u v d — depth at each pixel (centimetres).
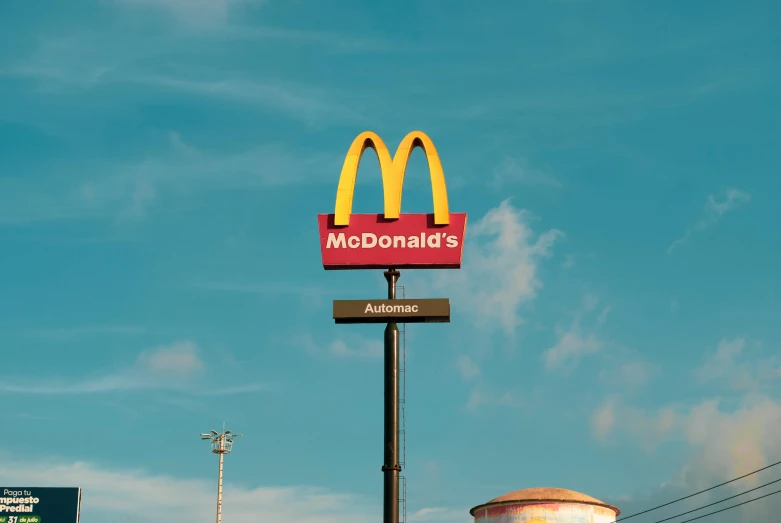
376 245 4341
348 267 4334
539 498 5659
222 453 9694
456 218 4369
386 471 3962
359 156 4488
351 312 4144
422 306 4147
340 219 4369
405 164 4456
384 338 4128
